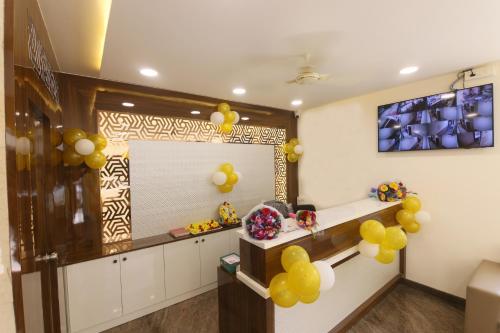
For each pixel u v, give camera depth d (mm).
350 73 2516
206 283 3025
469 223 2523
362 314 2418
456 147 2529
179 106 3084
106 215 2617
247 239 1669
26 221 1027
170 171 3021
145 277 2588
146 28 1609
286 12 1471
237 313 1845
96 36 1813
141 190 2818
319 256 1819
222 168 3293
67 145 2236
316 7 1428
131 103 2744
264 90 3045
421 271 2896
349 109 3566
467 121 2457
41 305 1372
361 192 3471
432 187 2766
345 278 2254
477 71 2375
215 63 2199
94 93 2533
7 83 705
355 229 2154
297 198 4449
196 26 1601
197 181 3248
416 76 2639
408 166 2953
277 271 1596
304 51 1994
